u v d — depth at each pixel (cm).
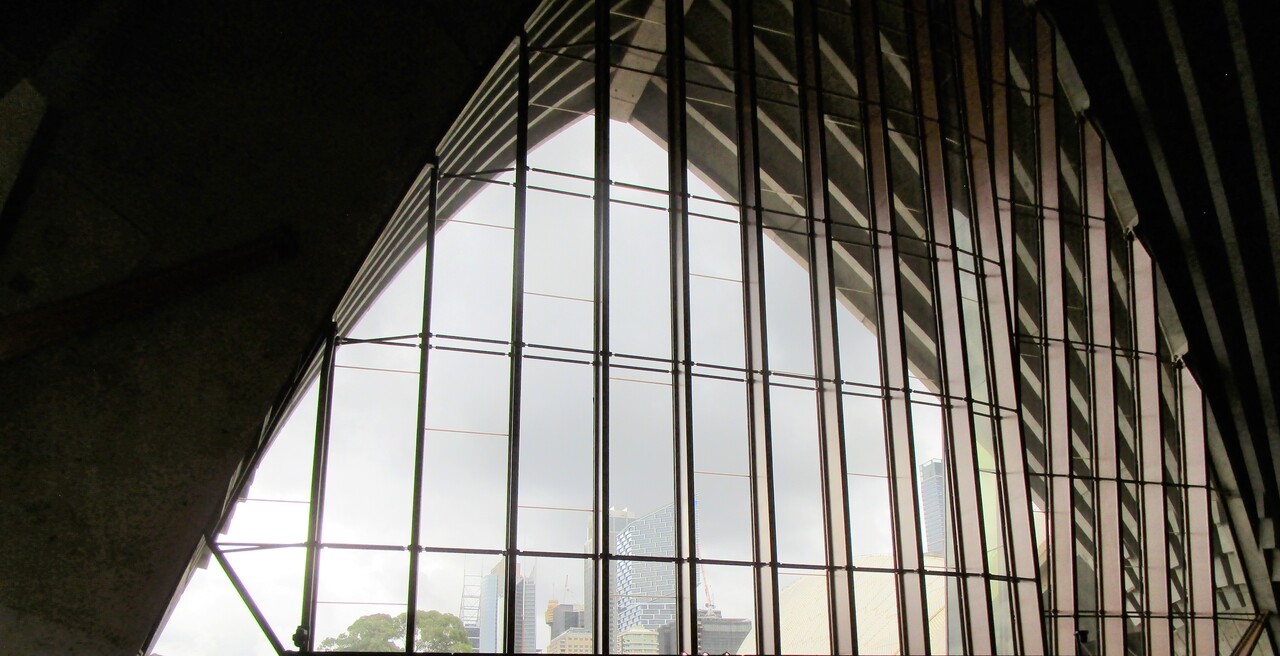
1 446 1059
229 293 1189
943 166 1788
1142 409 2038
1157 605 1923
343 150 1266
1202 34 2003
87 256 1093
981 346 1775
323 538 1286
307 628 1236
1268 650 2144
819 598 1505
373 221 1277
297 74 1240
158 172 1145
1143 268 2095
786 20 1770
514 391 1406
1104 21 2003
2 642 1033
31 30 969
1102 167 2047
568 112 1596
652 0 1677
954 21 1936
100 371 1112
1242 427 2162
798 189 1719
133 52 1130
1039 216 1966
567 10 1625
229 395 1172
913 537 1571
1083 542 1912
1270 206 2108
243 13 1206
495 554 1344
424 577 1304
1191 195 2122
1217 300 2145
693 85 1675
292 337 1214
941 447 1678
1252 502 2166
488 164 1549
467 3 1362
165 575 1120
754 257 1596
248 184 1204
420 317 1407
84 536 1087
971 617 1598
